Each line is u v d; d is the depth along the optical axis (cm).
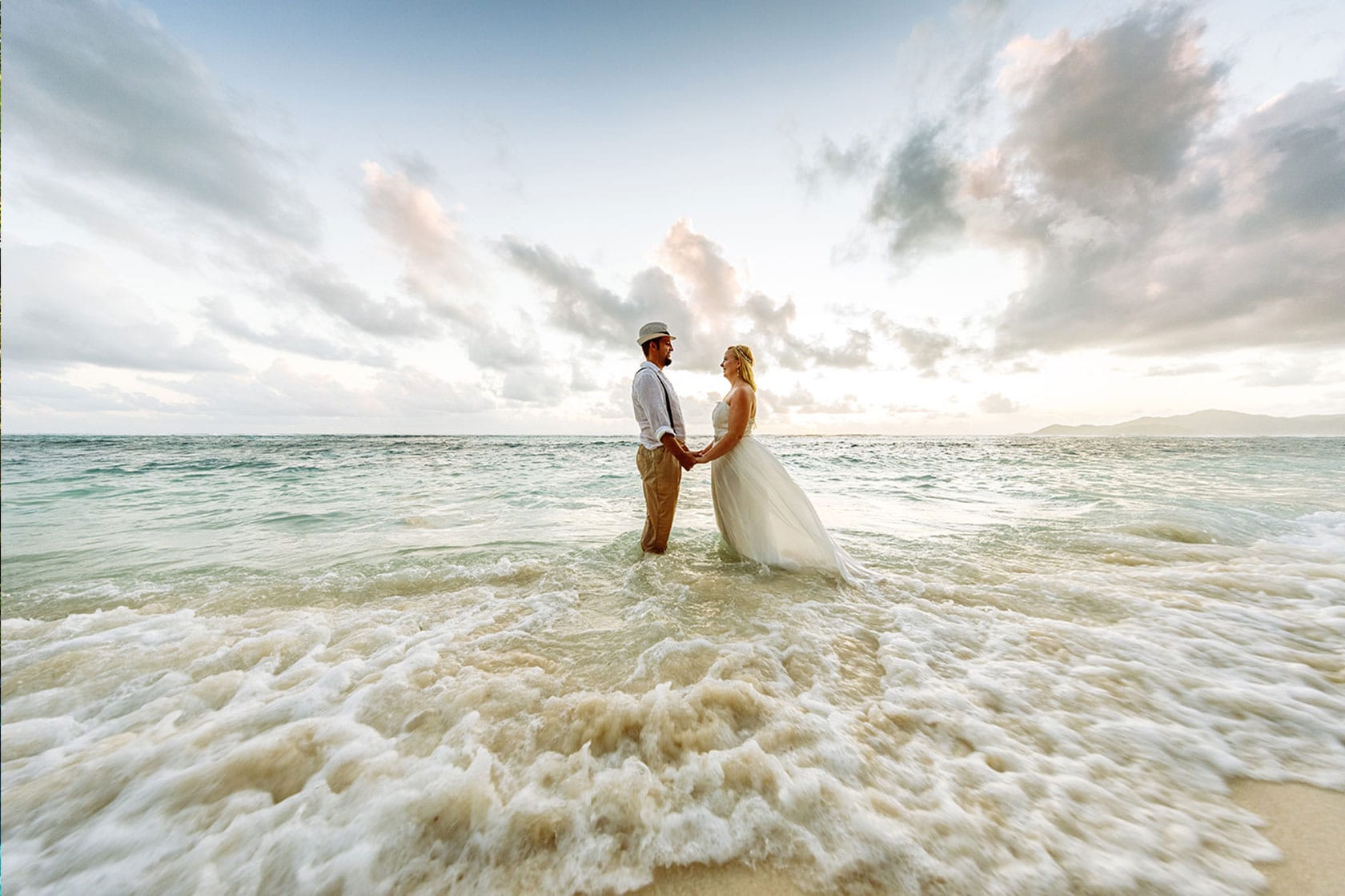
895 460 1828
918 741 180
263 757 166
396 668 227
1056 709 201
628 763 167
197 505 739
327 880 128
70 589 347
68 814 144
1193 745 179
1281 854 135
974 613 300
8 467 1331
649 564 407
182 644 256
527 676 223
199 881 127
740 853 138
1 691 209
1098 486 977
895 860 134
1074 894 124
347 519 632
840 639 265
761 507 407
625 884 130
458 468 1484
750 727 186
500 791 154
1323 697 208
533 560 422
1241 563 406
